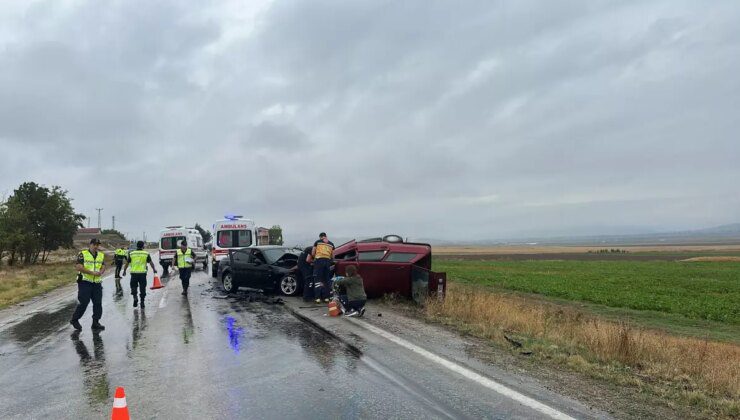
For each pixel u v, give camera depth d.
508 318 9.21
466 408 4.57
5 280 22.38
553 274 32.22
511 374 5.70
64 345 7.86
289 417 4.43
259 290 15.62
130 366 6.41
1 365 6.61
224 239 22.48
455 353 6.73
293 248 15.53
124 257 16.53
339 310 10.23
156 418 4.47
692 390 5.23
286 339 7.91
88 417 4.56
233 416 4.48
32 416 4.60
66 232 41.94
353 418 4.37
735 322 13.98
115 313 11.29
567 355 6.65
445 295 11.02
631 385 5.35
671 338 9.48
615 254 91.94
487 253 106.12
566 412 4.45
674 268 43.00
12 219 35.94
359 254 12.90
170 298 14.09
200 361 6.59
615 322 12.31
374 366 6.10
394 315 10.23
